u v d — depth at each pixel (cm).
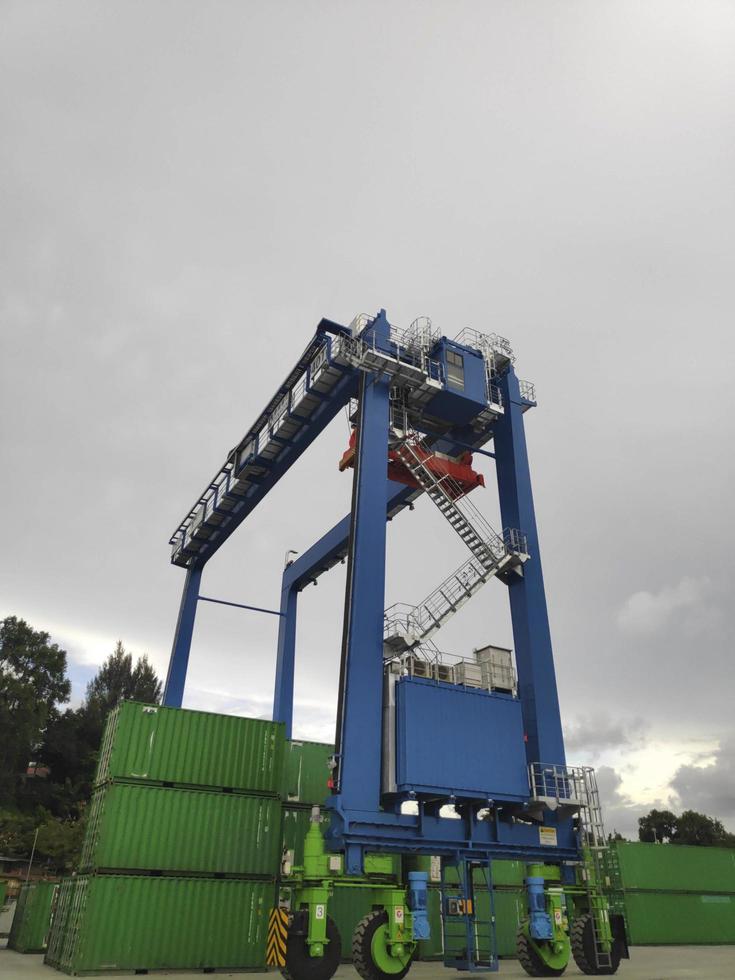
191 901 1858
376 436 2278
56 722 7531
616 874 3662
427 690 1947
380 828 1758
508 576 2423
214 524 3462
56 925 2025
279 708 3466
